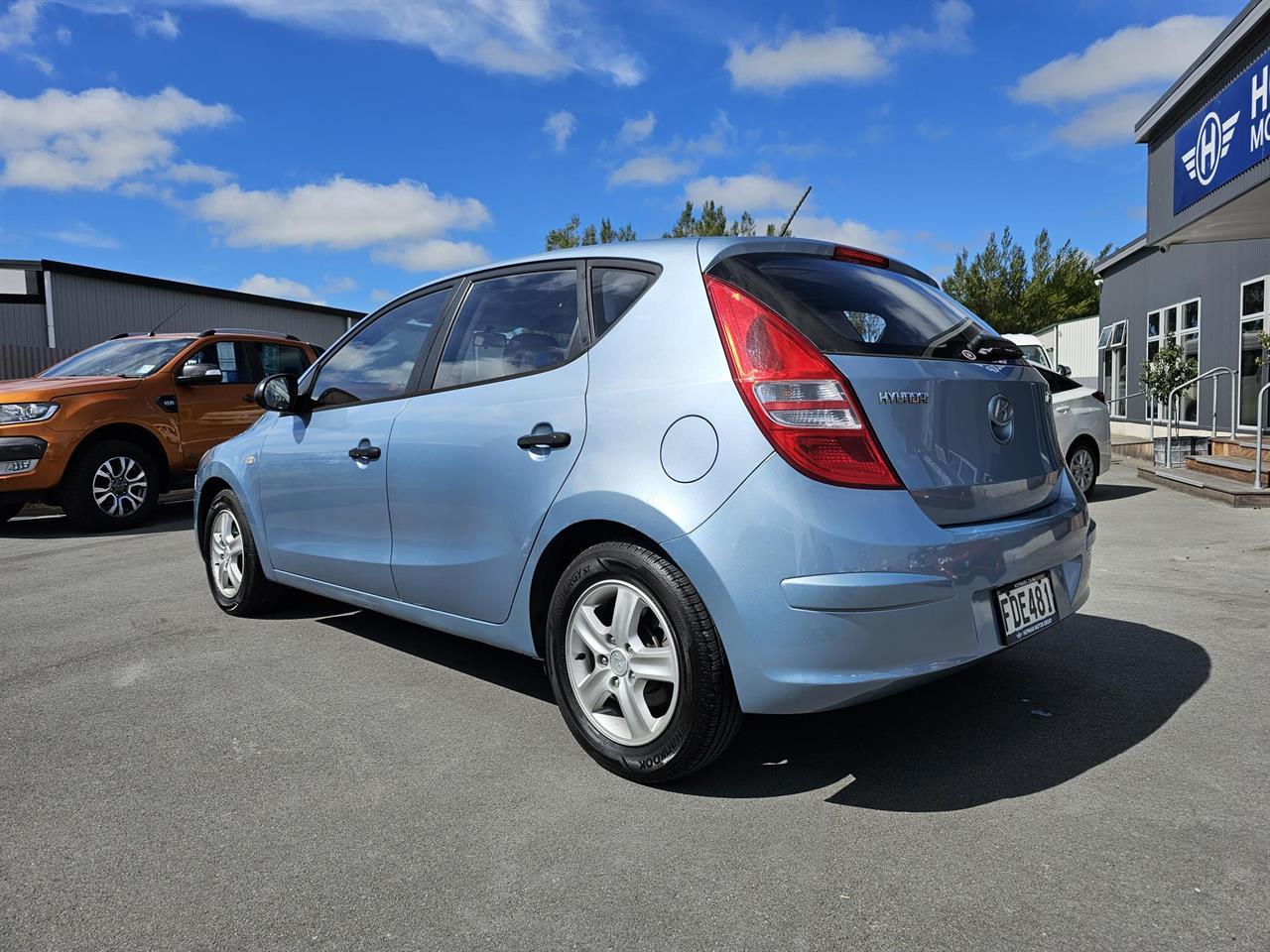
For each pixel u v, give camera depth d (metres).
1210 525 7.22
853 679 2.34
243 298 22.70
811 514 2.33
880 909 2.03
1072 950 1.87
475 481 3.14
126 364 9.06
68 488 7.93
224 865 2.30
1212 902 2.01
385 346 3.86
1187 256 15.62
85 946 1.98
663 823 2.46
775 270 2.73
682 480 2.50
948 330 2.91
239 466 4.55
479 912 2.07
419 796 2.66
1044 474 2.97
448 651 4.13
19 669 3.95
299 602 5.11
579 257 3.14
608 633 2.78
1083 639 4.04
